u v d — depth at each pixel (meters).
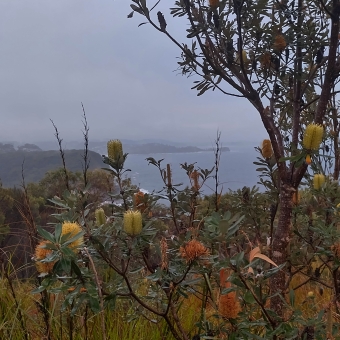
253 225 2.49
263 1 2.00
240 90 2.01
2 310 2.57
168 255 1.72
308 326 1.29
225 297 1.40
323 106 1.93
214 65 2.05
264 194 2.52
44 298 2.25
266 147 2.40
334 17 1.85
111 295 1.47
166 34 2.05
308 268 2.07
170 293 1.61
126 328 2.33
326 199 1.97
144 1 2.00
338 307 1.61
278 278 1.87
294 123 2.27
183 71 2.48
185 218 2.36
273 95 2.26
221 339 1.46
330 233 1.51
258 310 1.94
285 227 1.92
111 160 1.87
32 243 2.34
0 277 2.85
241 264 1.35
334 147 3.02
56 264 1.17
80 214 1.54
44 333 2.19
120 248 1.55
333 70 1.89
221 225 1.28
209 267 1.63
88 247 1.50
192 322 2.38
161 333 2.06
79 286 1.29
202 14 2.15
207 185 2.35
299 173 1.91
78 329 2.27
